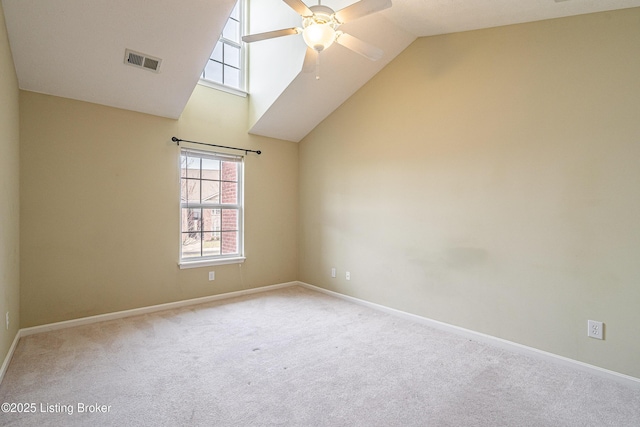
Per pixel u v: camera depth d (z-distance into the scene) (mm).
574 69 2424
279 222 4820
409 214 3508
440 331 3172
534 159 2621
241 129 4383
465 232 3045
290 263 4969
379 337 3004
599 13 2320
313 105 4164
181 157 3924
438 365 2471
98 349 2676
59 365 2395
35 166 2979
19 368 2340
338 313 3680
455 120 3121
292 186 4965
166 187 3748
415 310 3439
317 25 2285
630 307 2213
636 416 1882
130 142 3502
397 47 3504
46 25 2338
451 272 3148
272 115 4195
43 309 3027
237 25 4395
